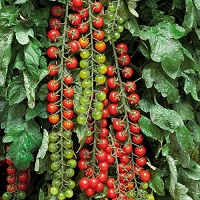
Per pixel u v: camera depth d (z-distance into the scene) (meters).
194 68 1.28
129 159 1.29
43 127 1.31
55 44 1.25
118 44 1.29
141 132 1.37
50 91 1.25
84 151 1.27
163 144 1.36
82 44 1.23
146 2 1.31
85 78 1.23
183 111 1.37
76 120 1.26
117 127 1.27
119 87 1.29
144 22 1.37
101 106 1.23
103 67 1.23
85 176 1.29
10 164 1.32
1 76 1.21
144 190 1.29
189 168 1.38
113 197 1.27
